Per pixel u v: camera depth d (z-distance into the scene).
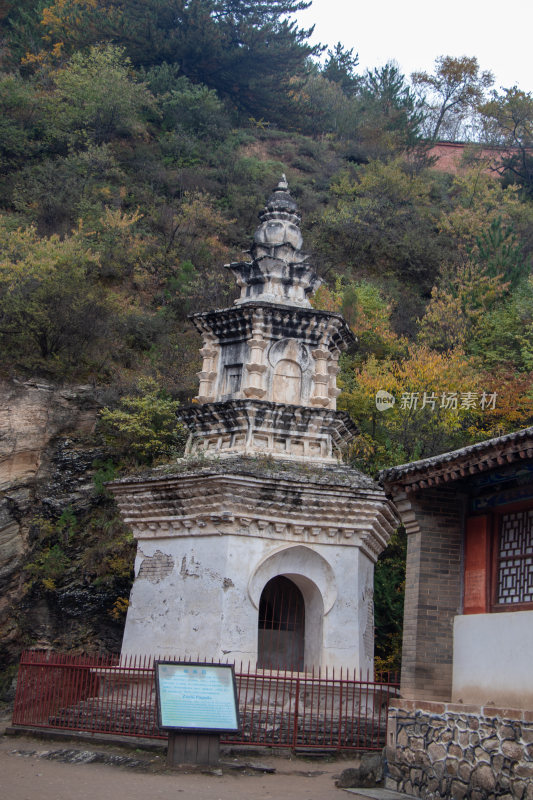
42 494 31.55
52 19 58.44
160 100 58.19
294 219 25.56
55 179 47.72
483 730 13.40
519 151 65.81
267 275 24.14
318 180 60.25
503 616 14.06
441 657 15.22
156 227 48.84
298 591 22.34
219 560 20.28
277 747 17.69
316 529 21.12
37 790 14.14
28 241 37.25
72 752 17.12
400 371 35.62
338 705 20.00
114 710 18.92
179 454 31.06
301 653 21.69
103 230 45.50
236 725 16.03
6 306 34.28
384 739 18.58
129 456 32.75
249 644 19.84
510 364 38.44
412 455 31.94
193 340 40.81
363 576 22.06
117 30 57.84
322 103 70.94
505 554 15.01
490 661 14.15
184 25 60.16
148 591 21.33
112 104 53.56
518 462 13.98
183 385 35.88
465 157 65.56
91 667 19.06
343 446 26.00
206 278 45.00
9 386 32.53
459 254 51.50
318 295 42.50
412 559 15.94
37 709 19.66
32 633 29.11
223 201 54.41
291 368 23.20
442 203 58.75
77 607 29.39
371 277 51.31
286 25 62.12
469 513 15.95
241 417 22.11
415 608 15.46
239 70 62.12
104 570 29.72
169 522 21.41
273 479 20.42
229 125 61.12
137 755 17.09
